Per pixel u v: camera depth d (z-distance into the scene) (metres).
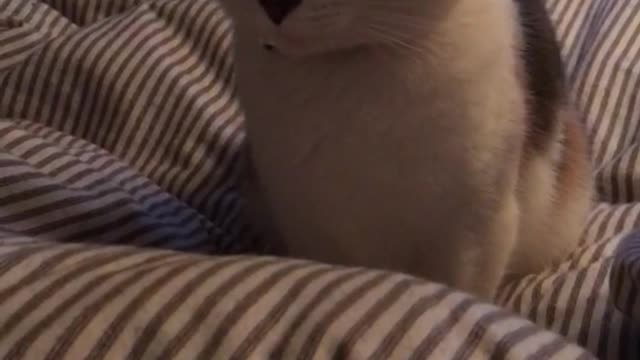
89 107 1.28
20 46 1.39
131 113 1.26
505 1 0.88
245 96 0.86
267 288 0.66
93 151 1.19
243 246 1.06
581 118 1.19
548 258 1.05
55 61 1.30
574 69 1.36
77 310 0.64
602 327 0.91
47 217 0.96
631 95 1.32
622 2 1.44
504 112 0.85
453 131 0.82
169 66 1.29
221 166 1.21
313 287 0.66
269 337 0.62
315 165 0.85
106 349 0.62
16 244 0.78
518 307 0.97
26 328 0.63
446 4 0.77
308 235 0.92
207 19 1.34
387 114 0.80
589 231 1.11
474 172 0.84
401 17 0.76
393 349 0.62
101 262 0.72
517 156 0.88
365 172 0.84
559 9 1.43
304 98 0.82
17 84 1.31
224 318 0.63
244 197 1.07
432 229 0.88
